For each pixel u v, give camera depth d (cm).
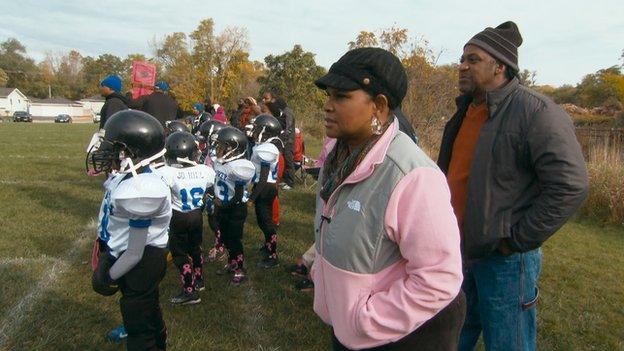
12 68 9969
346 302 157
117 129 277
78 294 441
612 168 925
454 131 282
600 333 420
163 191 265
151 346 289
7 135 2402
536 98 233
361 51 159
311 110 2717
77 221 684
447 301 147
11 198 814
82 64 11050
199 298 439
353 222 155
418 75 1150
